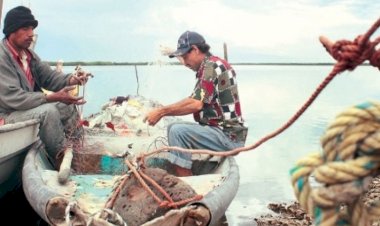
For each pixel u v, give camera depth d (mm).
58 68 6938
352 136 1245
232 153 2406
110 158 5395
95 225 2787
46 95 5504
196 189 3945
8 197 5879
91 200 3705
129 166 3408
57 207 3203
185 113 5117
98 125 6906
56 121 5348
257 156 10750
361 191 1225
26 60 6086
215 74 5184
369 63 1383
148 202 3193
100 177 4383
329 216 1251
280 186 8164
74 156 5316
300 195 1302
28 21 5746
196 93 5145
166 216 3008
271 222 6191
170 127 5086
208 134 5035
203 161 5145
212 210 3238
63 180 4074
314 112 18984
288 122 1756
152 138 6438
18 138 5129
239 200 7281
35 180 3918
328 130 1290
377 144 1224
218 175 4309
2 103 5500
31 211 5832
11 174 5426
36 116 5301
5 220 5707
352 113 1259
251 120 16875
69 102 5555
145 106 7973
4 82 5465
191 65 5461
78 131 5906
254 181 8531
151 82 9102
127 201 3229
